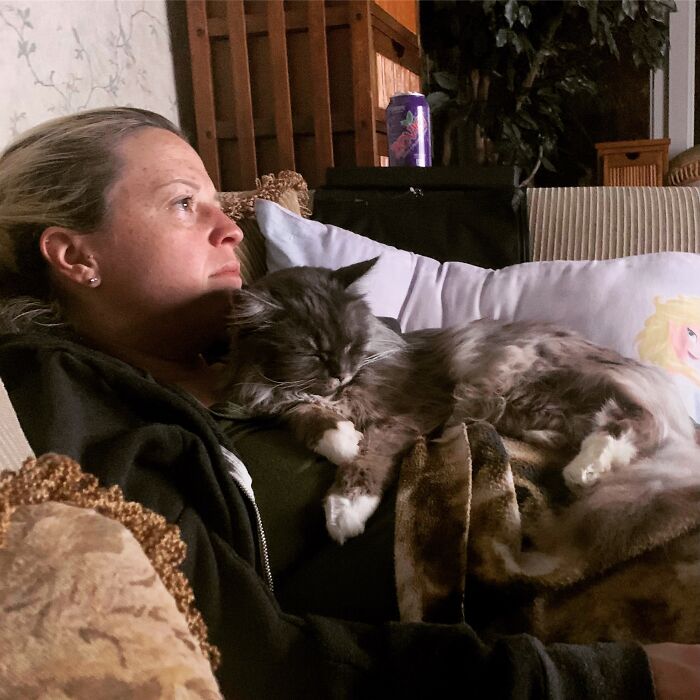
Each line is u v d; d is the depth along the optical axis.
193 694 0.49
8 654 0.45
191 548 0.77
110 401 0.86
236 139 2.51
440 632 0.71
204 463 0.82
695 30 3.55
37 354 0.85
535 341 1.20
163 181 1.11
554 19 3.14
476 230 1.69
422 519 0.91
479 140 3.45
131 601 0.51
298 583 0.93
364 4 2.34
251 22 2.40
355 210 1.75
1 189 1.13
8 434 0.63
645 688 0.64
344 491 0.97
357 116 2.43
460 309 1.42
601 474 0.95
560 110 3.48
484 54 3.26
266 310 1.19
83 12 2.02
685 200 1.66
